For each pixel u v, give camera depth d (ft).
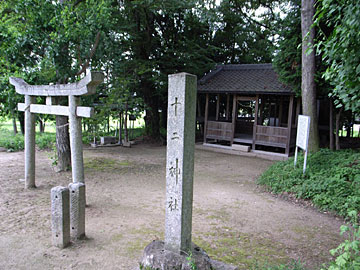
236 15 62.64
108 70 44.45
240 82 46.78
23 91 22.63
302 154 30.78
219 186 26.55
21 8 23.49
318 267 12.19
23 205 19.01
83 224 14.33
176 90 10.53
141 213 18.65
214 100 64.28
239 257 13.20
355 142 49.60
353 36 13.69
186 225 10.95
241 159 41.16
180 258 10.40
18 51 24.41
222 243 14.66
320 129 48.16
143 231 15.67
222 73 52.42
